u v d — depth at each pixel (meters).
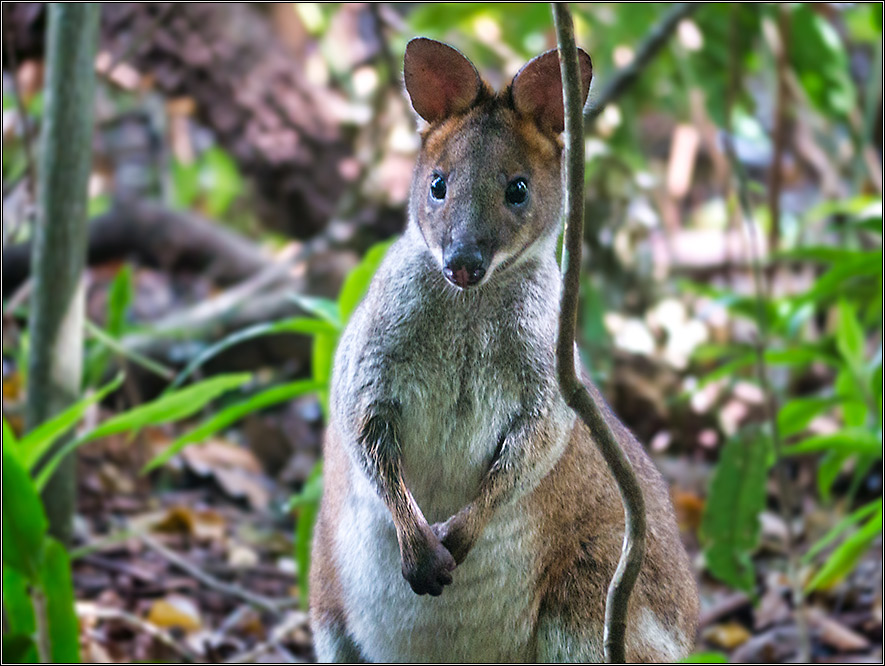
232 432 9.87
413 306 5.08
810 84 10.88
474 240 4.82
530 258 5.12
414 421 5.16
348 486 5.42
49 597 5.65
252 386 10.10
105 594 7.29
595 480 5.48
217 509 8.72
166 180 12.81
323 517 5.70
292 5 11.30
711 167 13.14
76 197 6.87
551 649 5.49
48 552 5.62
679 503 8.67
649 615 5.54
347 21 11.84
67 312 6.91
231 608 7.46
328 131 11.38
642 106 11.93
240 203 13.41
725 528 6.71
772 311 8.54
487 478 5.06
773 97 10.62
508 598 5.39
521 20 11.79
